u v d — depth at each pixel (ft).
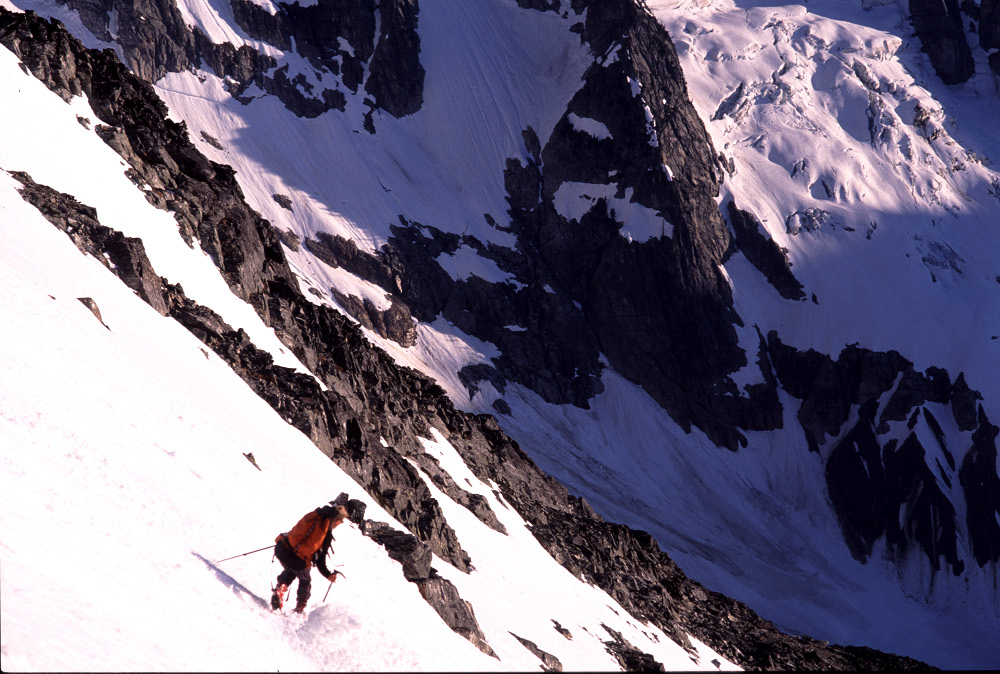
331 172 403.54
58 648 20.40
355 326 134.31
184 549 33.88
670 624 118.42
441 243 405.39
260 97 408.87
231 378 73.56
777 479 379.55
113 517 32.63
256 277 107.76
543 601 85.10
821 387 402.31
